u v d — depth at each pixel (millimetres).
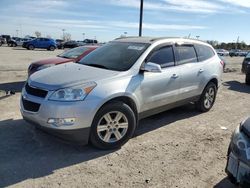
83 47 10367
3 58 22641
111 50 6059
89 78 4848
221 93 10430
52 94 4582
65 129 4520
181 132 6047
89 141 4922
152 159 4770
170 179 4188
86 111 4574
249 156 3307
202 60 7098
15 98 8281
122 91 4980
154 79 5605
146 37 6484
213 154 5051
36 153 4801
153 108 5766
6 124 6039
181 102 6535
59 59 9516
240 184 3373
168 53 6145
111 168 4422
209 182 4164
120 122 5078
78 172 4273
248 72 12680
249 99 9633
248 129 3480
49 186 3891
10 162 4473
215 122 6812
